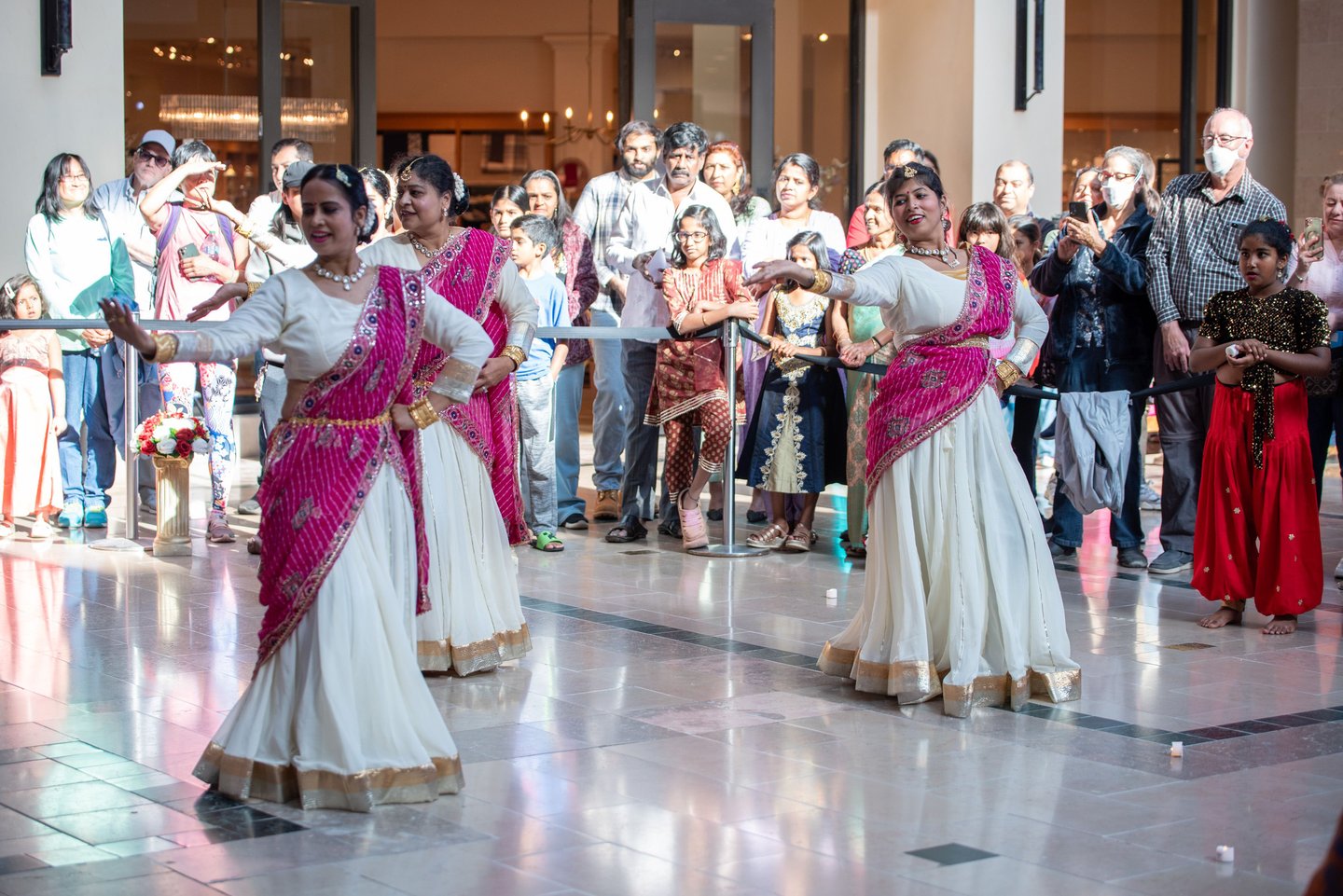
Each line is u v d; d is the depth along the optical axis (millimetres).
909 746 4785
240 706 4242
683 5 12219
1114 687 5527
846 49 13688
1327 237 7367
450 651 5574
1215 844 3924
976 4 12570
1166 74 14344
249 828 3967
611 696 5359
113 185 9289
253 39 12227
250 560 7852
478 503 5676
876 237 8125
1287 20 14570
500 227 8695
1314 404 7445
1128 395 7695
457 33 21625
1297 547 6391
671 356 8234
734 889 3600
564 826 4020
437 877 3645
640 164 9203
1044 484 10719
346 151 12500
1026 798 4281
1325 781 4445
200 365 8336
